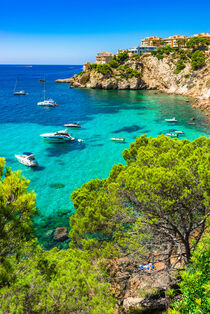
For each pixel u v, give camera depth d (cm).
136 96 10881
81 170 3731
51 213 2616
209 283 547
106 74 13350
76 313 798
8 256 722
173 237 1237
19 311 675
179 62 11844
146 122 6456
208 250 645
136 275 1457
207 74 10056
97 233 1384
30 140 5053
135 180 1113
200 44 12281
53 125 6238
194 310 527
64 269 956
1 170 695
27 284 779
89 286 909
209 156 1047
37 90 13012
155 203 1045
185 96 10581
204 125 5997
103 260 1392
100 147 4712
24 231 714
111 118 6975
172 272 1303
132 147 1883
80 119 6881
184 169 1012
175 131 5444
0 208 631
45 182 3331
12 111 7738
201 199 1038
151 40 16612
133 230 1358
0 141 4928
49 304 781
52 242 2141
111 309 834
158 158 1226
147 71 13450
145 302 1267
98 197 1414
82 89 13488
